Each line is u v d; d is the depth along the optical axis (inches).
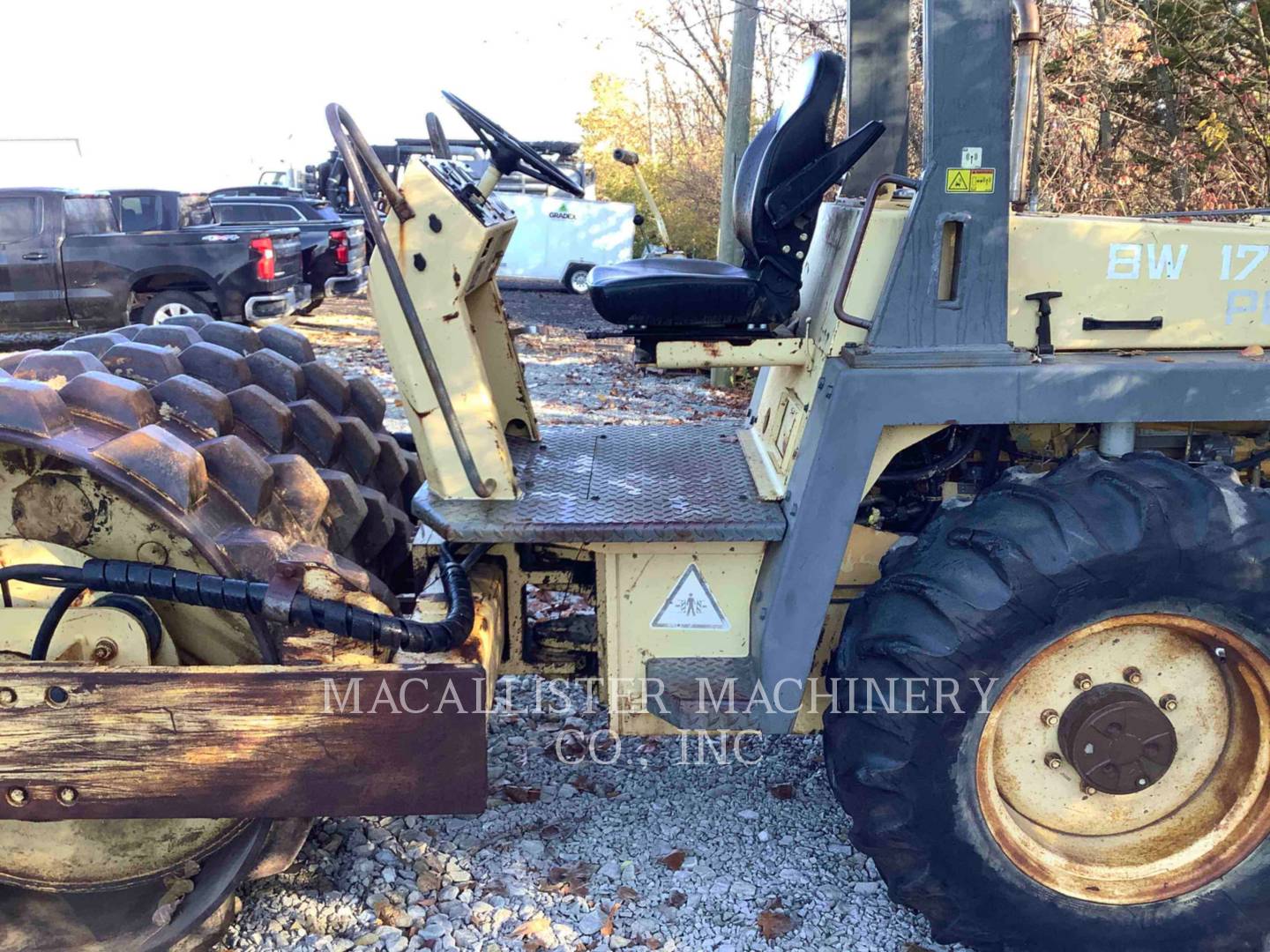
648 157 893.2
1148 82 388.2
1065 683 106.7
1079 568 95.3
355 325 569.0
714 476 121.3
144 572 96.1
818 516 101.7
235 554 97.7
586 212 664.4
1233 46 373.4
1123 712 105.0
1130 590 96.5
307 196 760.3
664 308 116.6
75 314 461.7
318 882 120.0
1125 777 106.1
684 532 105.2
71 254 455.8
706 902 116.0
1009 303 105.0
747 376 384.8
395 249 105.1
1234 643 99.8
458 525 105.9
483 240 104.3
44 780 98.2
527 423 136.4
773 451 123.7
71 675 96.0
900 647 98.8
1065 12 391.2
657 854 124.3
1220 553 95.7
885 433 102.9
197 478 97.4
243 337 136.5
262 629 100.7
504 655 124.4
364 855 124.1
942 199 98.9
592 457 129.2
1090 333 106.1
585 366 435.2
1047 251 104.6
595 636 125.7
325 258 571.8
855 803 103.4
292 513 107.6
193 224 570.6
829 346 107.3
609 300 116.7
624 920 113.1
